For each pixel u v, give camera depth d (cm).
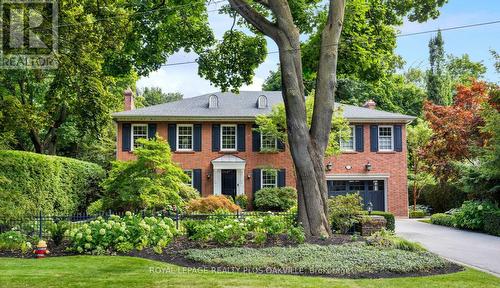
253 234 1190
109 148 3309
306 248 1064
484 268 1041
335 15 1350
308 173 1284
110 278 802
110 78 2186
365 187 2853
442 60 4825
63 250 1119
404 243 1123
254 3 1759
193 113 2795
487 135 2227
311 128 1335
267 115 2623
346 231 1555
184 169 2775
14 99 1827
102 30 1830
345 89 4081
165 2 1636
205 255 998
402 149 2872
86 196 2361
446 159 2439
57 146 3469
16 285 747
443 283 801
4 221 1402
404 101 4247
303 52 1619
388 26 1733
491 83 2444
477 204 1902
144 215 1511
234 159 2759
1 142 1945
